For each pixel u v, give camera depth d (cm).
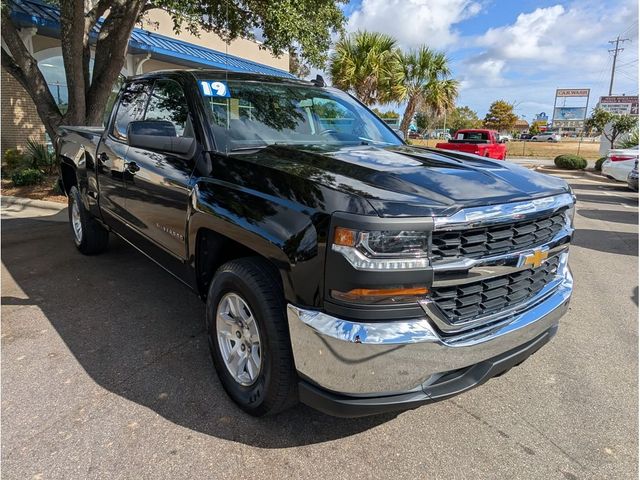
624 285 518
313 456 235
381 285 196
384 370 203
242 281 242
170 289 446
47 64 1246
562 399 291
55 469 220
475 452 242
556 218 263
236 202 250
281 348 229
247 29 1020
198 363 316
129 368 308
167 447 237
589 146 4834
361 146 331
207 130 300
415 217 199
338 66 1917
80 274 480
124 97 429
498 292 234
